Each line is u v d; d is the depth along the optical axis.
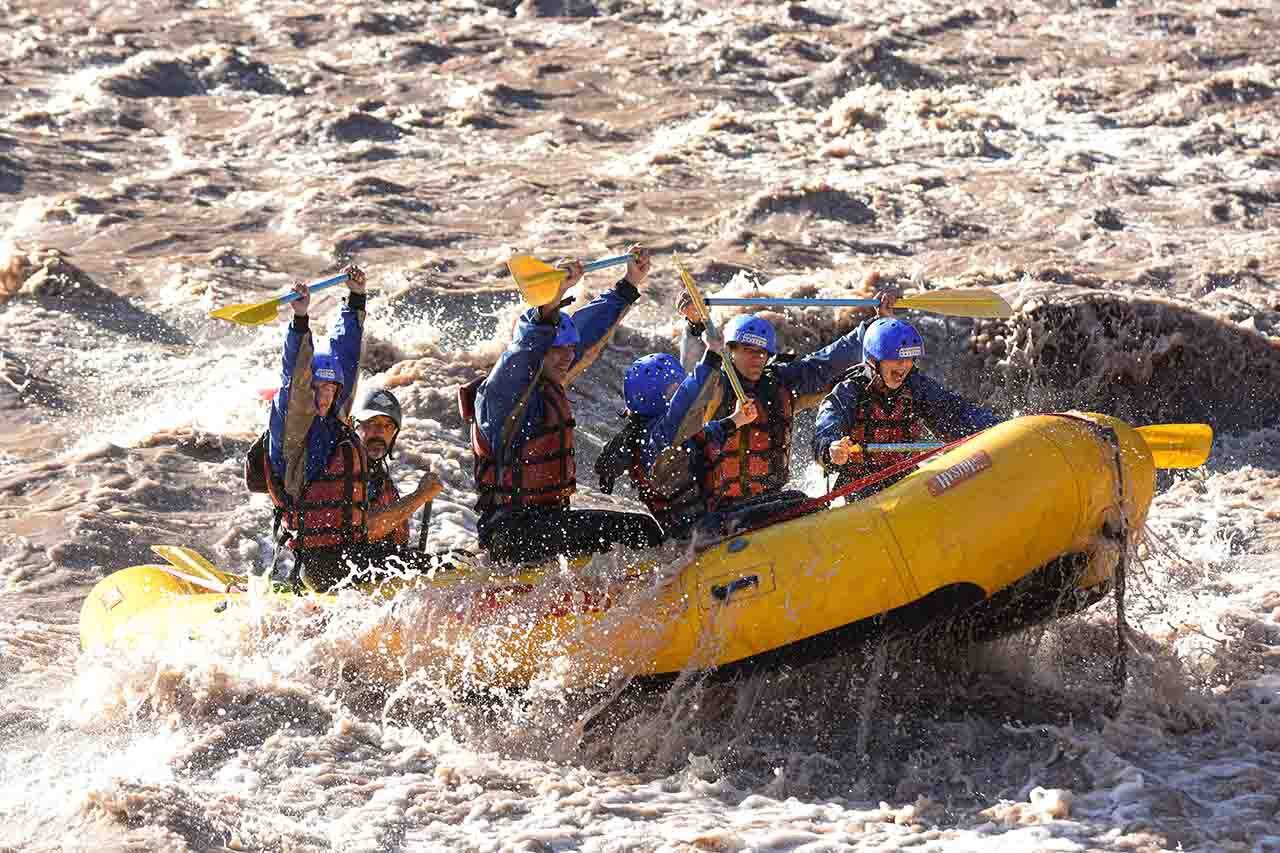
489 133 62.28
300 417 17.41
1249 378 34.75
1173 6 86.25
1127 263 44.34
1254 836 14.25
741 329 17.16
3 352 33.31
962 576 16.31
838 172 55.31
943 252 45.53
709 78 70.69
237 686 17.41
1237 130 62.19
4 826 14.47
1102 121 64.56
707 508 17.23
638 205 50.66
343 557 17.86
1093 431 16.97
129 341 35.69
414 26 79.81
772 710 17.20
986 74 72.50
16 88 65.69
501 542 17.09
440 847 14.23
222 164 55.72
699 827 14.68
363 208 48.75
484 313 37.56
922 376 18.89
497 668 16.89
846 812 15.08
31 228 46.19
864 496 18.62
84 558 23.02
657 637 16.41
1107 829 14.43
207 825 14.45
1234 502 27.45
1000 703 17.61
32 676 18.70
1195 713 17.12
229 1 83.31
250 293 39.53
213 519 25.06
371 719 17.28
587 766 16.56
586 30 79.56
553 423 17.00
